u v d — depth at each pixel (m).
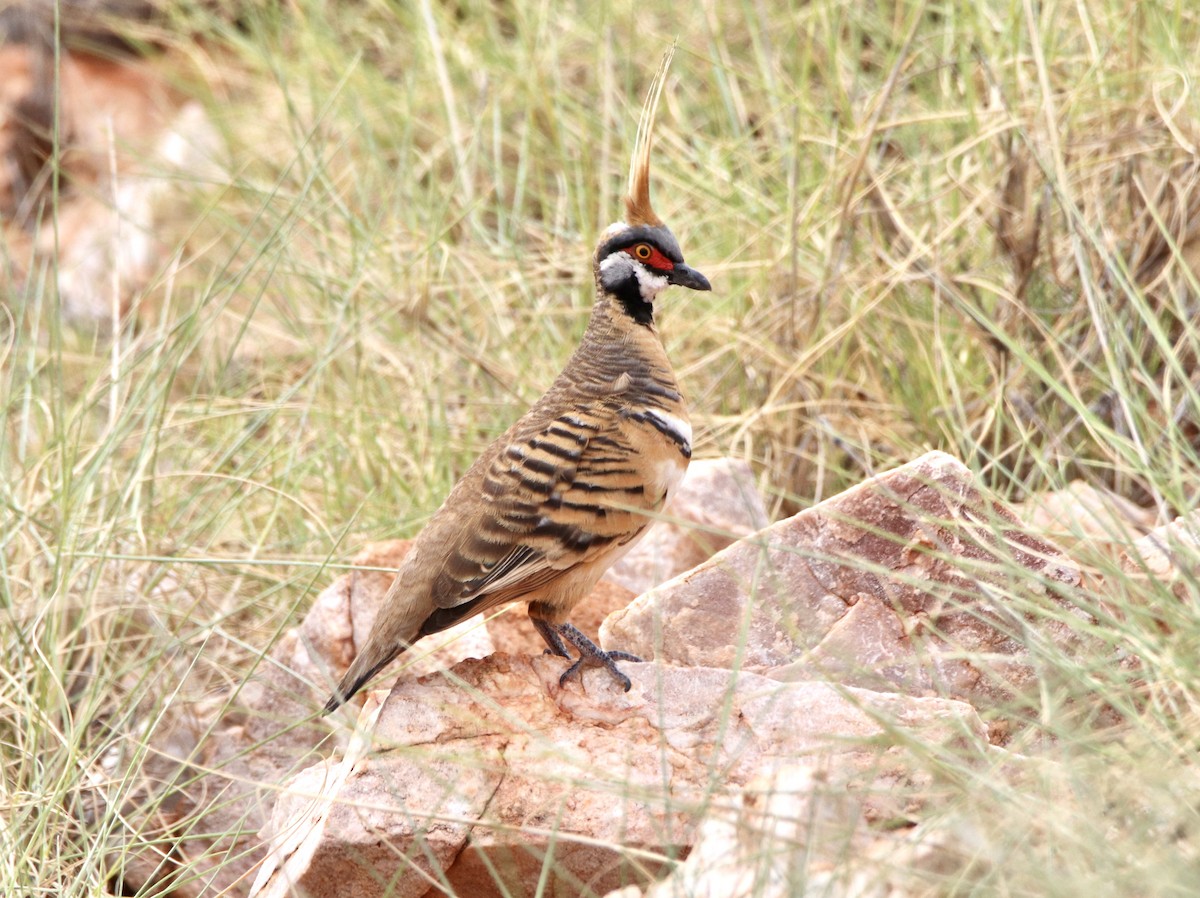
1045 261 13.33
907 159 15.20
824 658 8.87
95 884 9.05
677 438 9.38
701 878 6.93
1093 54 13.31
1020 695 7.71
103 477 12.79
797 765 7.54
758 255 14.55
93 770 10.31
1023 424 12.40
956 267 13.88
